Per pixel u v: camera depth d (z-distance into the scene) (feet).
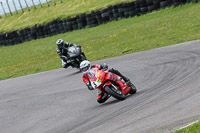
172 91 91.09
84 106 104.01
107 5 387.75
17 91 164.35
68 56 176.14
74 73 180.75
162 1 342.64
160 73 123.03
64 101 117.91
